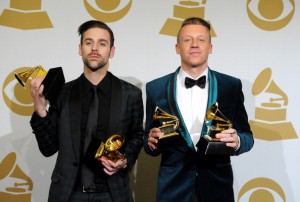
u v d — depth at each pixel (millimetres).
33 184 2268
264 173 2285
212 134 1543
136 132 1741
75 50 2238
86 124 1637
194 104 1727
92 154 1513
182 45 1696
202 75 1734
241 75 2277
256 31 2277
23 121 2248
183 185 1609
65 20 2232
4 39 2217
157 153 1643
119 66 2254
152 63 2258
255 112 2279
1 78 2221
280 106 2285
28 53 2229
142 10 2250
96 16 2242
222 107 1661
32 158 2264
